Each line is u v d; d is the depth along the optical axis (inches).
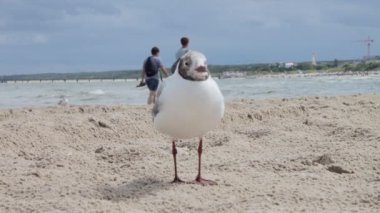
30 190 62.6
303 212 54.9
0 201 58.9
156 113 65.1
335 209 55.8
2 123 97.4
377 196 59.0
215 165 73.4
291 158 74.5
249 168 71.1
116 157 78.8
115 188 63.6
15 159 78.0
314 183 64.0
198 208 57.1
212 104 62.2
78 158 76.8
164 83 64.3
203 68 61.4
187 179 67.1
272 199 58.8
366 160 72.1
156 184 65.2
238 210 55.9
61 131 92.7
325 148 79.9
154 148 82.7
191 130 63.6
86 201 58.5
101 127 96.8
